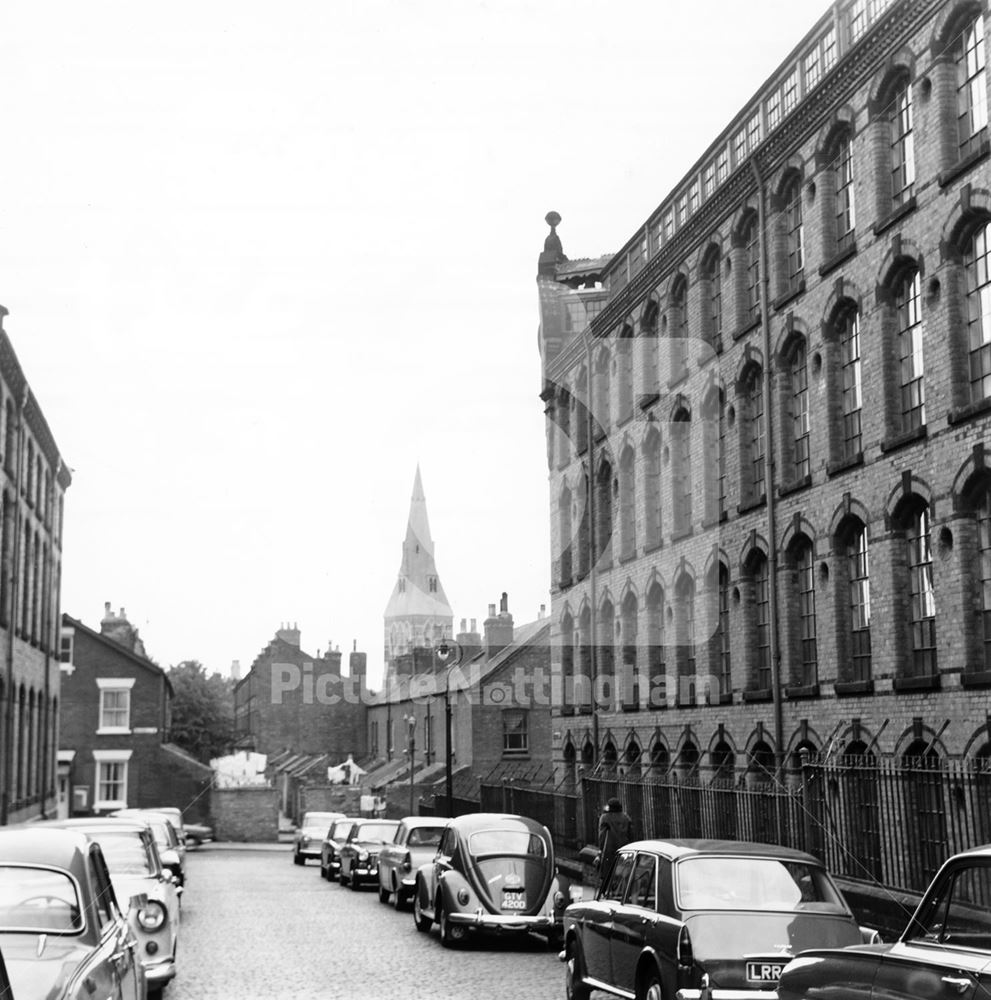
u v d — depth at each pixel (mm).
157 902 12672
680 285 27641
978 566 18016
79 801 54125
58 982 6430
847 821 17922
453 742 35312
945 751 17891
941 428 18672
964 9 18578
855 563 21641
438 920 19203
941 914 6566
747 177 25094
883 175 20781
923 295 19266
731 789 20359
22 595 42094
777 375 24234
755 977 9945
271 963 16391
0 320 34344
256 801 47594
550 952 18047
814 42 23859
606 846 19391
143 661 55406
